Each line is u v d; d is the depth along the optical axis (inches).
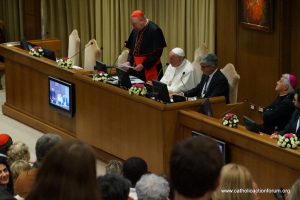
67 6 684.1
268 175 331.6
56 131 494.3
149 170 403.5
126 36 672.4
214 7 573.3
